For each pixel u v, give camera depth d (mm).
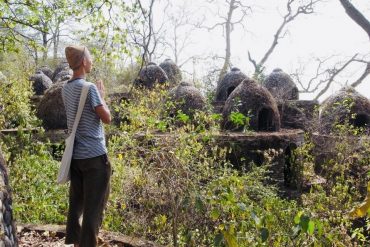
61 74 17547
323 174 9820
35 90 16609
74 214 3773
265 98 10977
